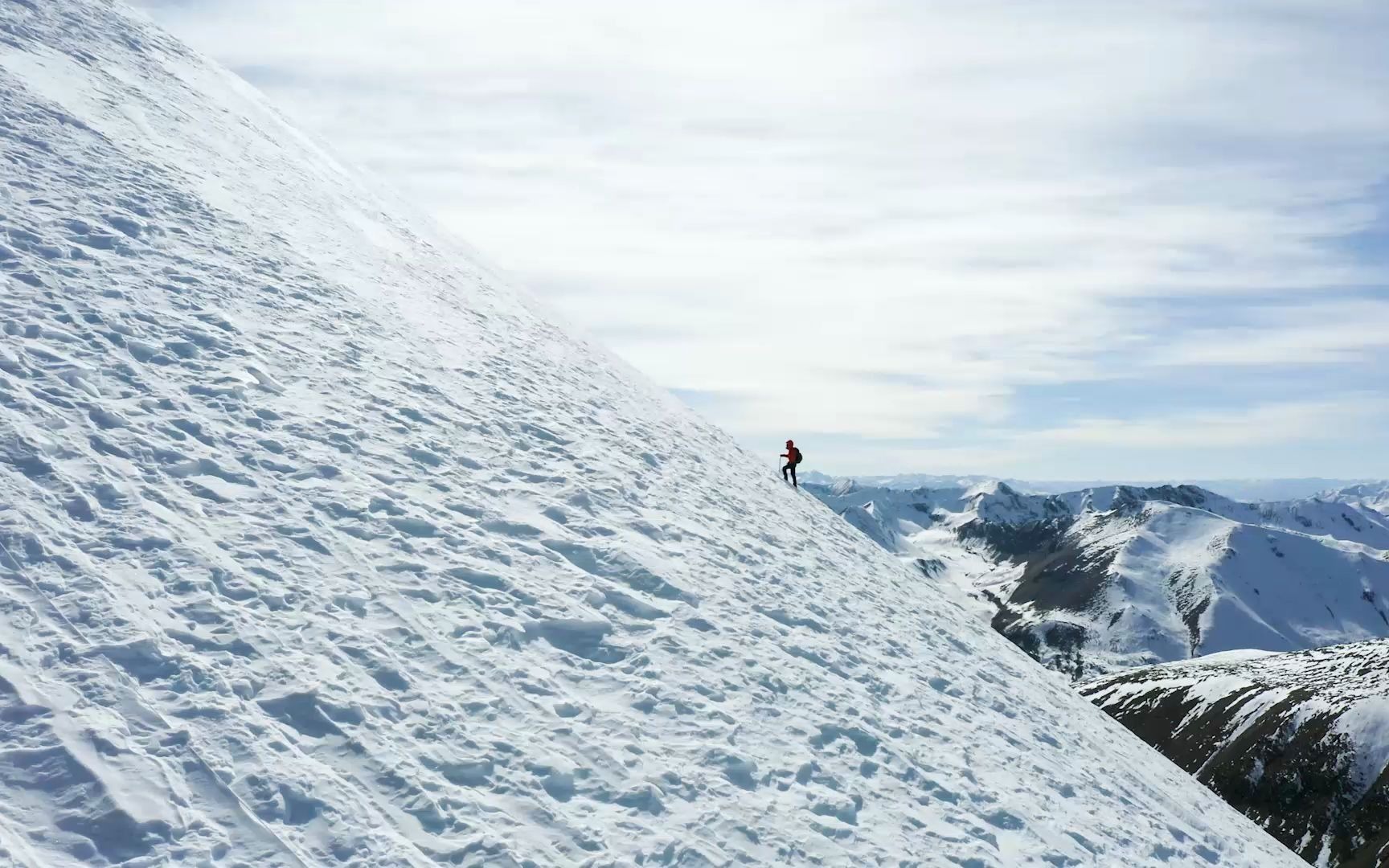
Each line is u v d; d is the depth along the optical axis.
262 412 11.90
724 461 24.45
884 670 14.32
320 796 6.54
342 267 20.48
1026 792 12.40
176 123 23.39
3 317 10.91
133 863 5.46
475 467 13.74
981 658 19.00
